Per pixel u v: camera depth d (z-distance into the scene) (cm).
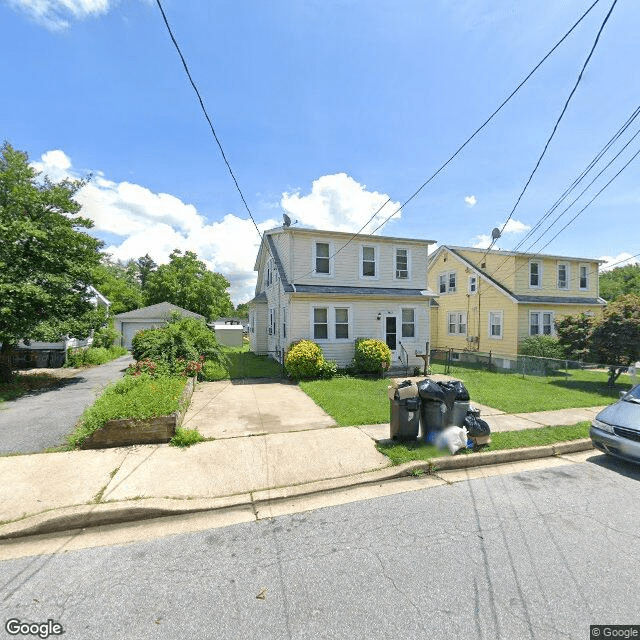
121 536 319
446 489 411
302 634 211
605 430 491
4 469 435
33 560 283
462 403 527
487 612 227
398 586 251
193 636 209
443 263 2206
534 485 421
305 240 1373
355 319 1368
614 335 1029
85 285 1180
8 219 1068
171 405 562
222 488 400
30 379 1138
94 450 501
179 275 3225
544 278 1847
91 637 209
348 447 521
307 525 335
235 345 2762
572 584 253
